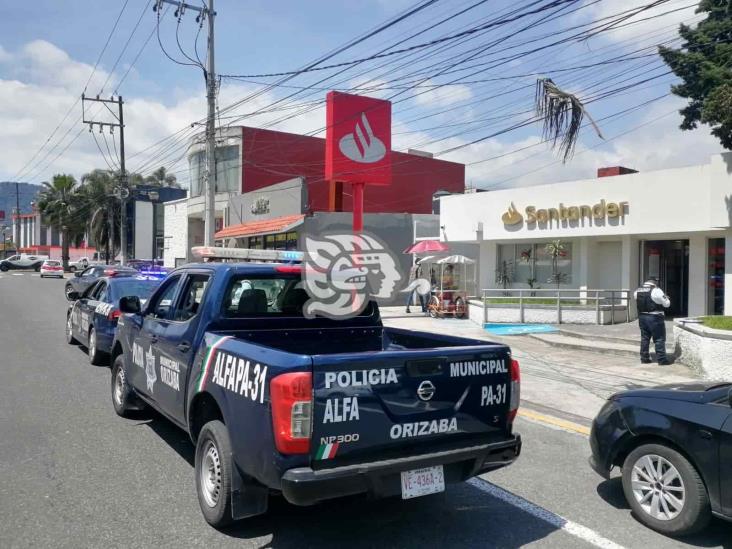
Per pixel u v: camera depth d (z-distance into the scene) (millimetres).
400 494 3844
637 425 4551
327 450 3641
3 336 13695
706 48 15500
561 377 10234
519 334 16094
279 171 33938
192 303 5465
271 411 3652
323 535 4191
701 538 4281
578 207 18938
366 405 3770
